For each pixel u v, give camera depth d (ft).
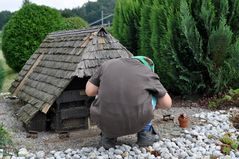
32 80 22.03
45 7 43.98
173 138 17.16
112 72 14.58
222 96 25.12
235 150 16.44
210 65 24.56
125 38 30.30
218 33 23.88
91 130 18.75
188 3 25.38
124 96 14.16
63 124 18.45
